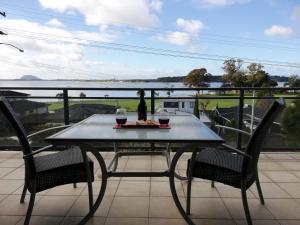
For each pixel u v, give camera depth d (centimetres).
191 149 192
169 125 209
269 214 210
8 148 358
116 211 213
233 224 197
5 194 241
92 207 195
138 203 225
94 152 187
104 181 196
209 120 315
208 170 195
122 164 312
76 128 200
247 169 179
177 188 253
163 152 280
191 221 191
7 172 288
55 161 204
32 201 182
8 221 200
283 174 285
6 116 169
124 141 169
